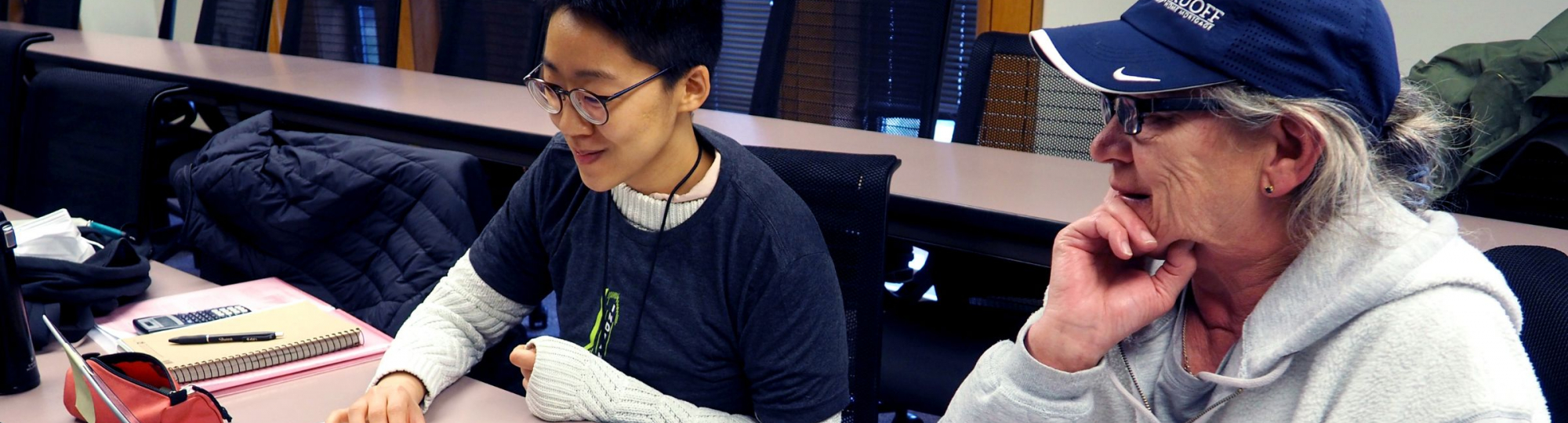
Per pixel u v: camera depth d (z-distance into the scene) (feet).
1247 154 2.49
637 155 3.67
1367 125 2.44
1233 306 2.89
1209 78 2.42
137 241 6.88
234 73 10.24
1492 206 6.21
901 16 9.15
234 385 4.08
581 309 4.27
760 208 3.92
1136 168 2.64
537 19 10.77
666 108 3.66
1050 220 5.55
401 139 8.45
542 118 8.18
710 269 3.98
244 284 5.24
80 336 4.49
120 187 7.13
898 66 9.19
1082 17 11.61
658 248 4.02
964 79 8.72
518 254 4.54
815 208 4.61
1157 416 3.08
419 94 9.30
